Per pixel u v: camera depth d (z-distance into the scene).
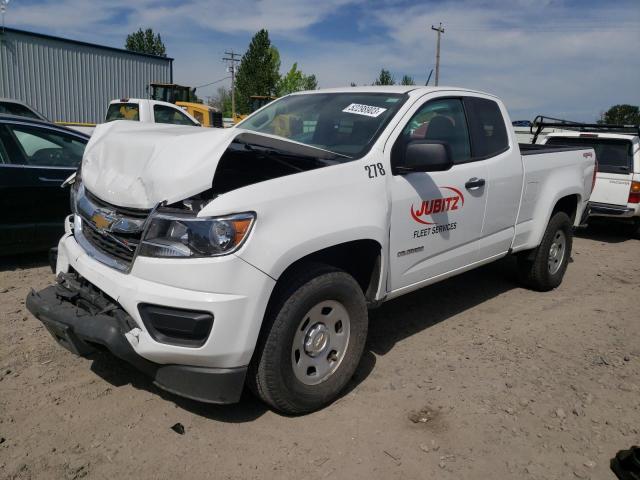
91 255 3.12
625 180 9.30
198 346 2.72
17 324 4.21
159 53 55.59
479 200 4.37
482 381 3.73
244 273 2.71
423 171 3.60
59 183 5.68
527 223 5.18
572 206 6.04
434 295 5.56
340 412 3.27
